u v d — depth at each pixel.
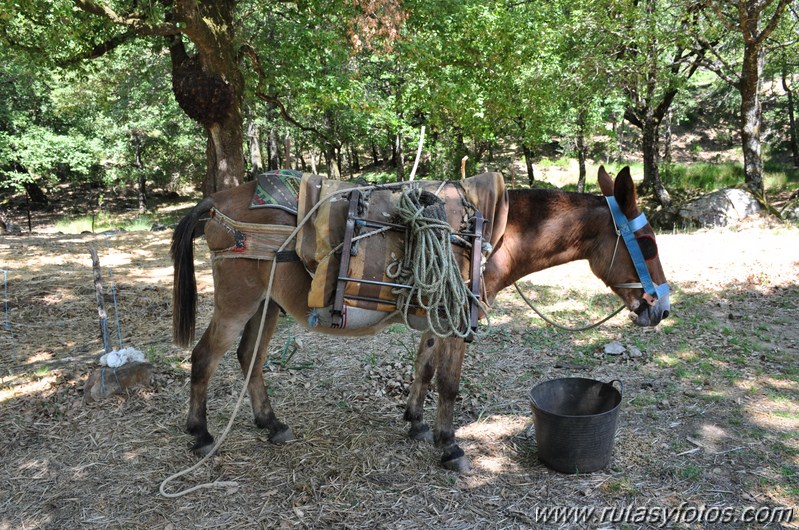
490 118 11.98
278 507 3.11
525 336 5.63
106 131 24.28
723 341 5.39
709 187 20.80
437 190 3.35
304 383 4.63
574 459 3.35
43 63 10.41
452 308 3.15
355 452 3.65
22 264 9.15
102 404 4.18
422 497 3.20
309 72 11.29
